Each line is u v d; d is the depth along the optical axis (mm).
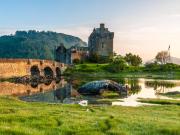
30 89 114500
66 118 32469
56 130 25156
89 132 25016
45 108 46625
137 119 35312
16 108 43312
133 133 25672
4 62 159750
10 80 152250
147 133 25875
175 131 26656
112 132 25344
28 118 30312
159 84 155625
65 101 77500
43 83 151000
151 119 36656
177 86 144875
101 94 96500
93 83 102625
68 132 24906
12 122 28094
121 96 92625
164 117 42312
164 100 77125
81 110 47281
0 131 22000
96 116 36906
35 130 24031
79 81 166875
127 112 48344
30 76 178375
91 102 75312
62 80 174875
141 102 75375
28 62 186625
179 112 51188
